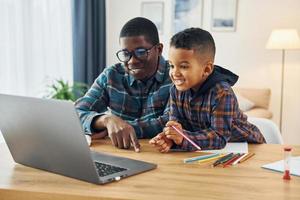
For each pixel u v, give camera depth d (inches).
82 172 36.6
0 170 40.9
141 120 61.3
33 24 133.1
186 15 182.9
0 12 117.3
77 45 159.2
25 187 35.5
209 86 51.5
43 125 37.5
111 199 32.8
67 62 157.2
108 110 66.5
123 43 58.2
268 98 171.0
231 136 53.8
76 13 158.2
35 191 34.5
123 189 34.7
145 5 186.2
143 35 57.3
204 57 49.6
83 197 33.3
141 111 64.9
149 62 59.6
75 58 158.9
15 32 124.2
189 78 49.4
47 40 142.2
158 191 34.1
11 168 41.6
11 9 121.9
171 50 49.7
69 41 157.8
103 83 65.2
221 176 38.4
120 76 64.7
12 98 39.0
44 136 38.0
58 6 149.5
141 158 45.6
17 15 125.5
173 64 49.8
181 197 32.7
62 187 35.4
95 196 33.1
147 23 58.7
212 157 45.3
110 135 51.9
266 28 176.4
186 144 48.3
